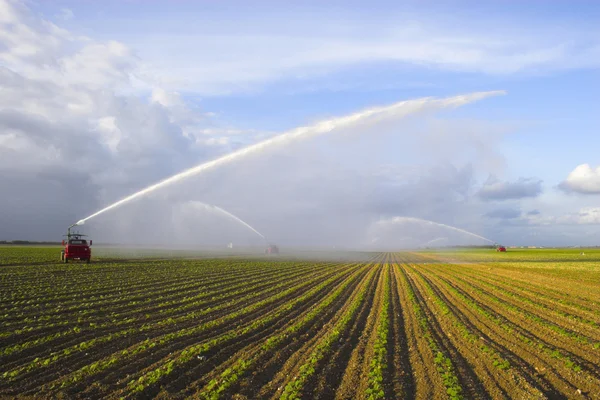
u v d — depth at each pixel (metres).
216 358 14.03
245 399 10.99
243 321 19.83
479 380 12.41
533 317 21.33
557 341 17.03
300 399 10.84
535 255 107.56
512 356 14.84
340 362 13.98
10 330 16.83
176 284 32.00
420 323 19.69
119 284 30.73
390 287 34.59
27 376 12.21
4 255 59.03
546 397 11.28
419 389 11.68
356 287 34.66
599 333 18.61
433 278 43.25
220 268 48.91
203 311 21.62
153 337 16.52
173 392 11.30
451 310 23.77
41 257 56.00
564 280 41.53
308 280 38.34
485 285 36.62
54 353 14.16
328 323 19.95
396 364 13.58
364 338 17.05
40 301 23.00
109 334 16.73
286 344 16.02
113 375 12.32
